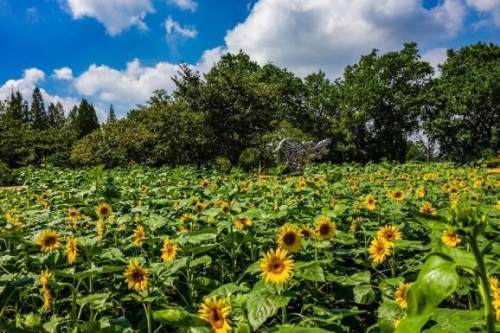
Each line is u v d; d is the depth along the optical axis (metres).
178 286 4.04
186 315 2.12
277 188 8.59
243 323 2.35
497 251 3.14
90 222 5.84
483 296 1.39
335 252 4.35
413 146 57.56
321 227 3.77
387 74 53.81
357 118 51.53
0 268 3.86
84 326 2.63
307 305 3.08
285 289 2.85
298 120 55.59
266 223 5.29
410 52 53.69
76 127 86.31
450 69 50.56
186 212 6.61
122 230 5.39
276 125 31.39
